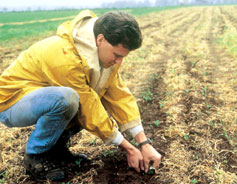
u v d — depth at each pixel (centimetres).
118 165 270
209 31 1346
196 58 723
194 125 345
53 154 262
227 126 339
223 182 243
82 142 316
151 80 538
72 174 257
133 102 256
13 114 227
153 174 258
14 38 1330
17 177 256
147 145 244
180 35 1244
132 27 184
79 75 207
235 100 421
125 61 700
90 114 222
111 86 246
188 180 248
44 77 220
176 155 285
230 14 2547
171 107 402
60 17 3422
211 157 281
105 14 194
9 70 230
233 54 718
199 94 447
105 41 194
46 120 217
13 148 308
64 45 203
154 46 948
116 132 233
